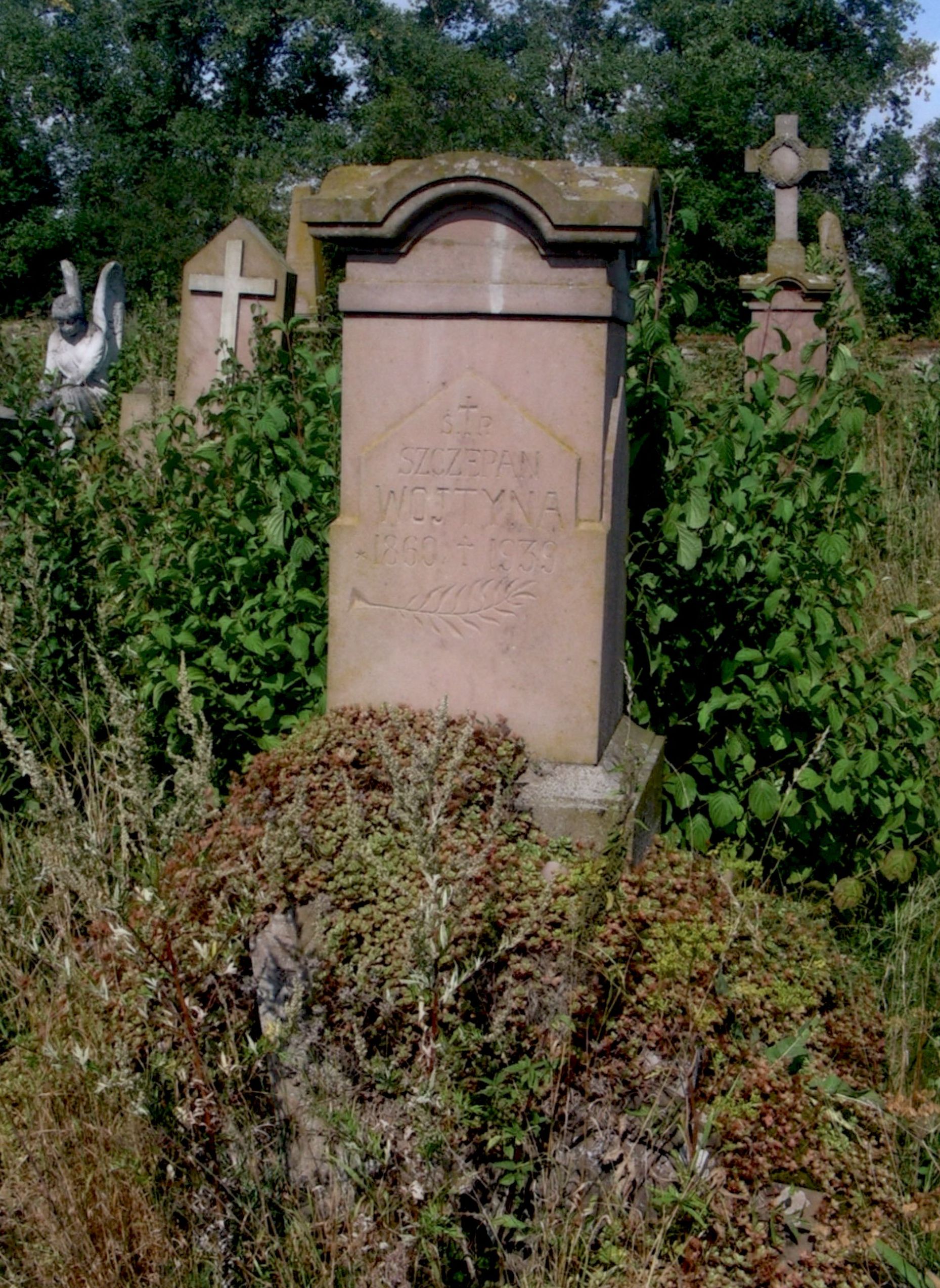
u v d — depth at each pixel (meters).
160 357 11.29
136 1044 3.03
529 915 3.20
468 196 3.73
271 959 3.24
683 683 4.44
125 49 37.47
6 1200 2.92
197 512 4.73
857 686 4.29
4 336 9.69
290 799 3.58
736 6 32.47
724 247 23.36
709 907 3.44
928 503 7.91
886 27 33.38
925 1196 2.88
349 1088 2.97
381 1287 2.73
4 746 4.53
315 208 3.80
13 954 3.56
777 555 4.37
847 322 5.36
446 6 40.38
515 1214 2.99
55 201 35.50
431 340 3.86
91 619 5.10
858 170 31.47
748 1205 2.84
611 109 34.34
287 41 37.44
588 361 3.76
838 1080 3.03
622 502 4.06
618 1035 3.12
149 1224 2.81
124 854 3.19
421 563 3.97
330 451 4.70
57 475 5.39
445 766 3.53
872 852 4.45
